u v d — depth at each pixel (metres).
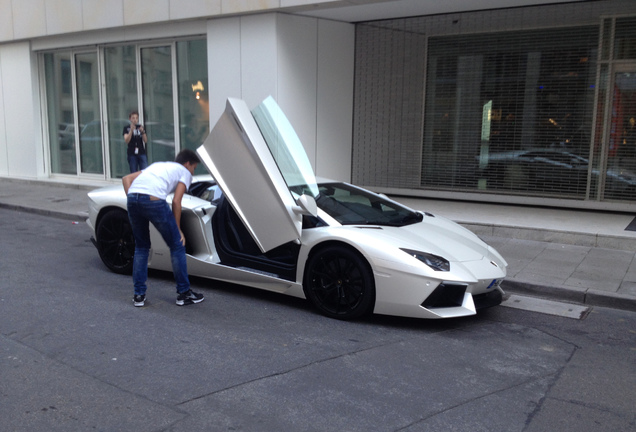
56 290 5.70
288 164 5.23
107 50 13.18
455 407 3.48
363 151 11.60
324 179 6.15
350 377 3.86
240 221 5.74
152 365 3.98
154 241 5.93
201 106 11.84
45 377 3.77
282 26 9.88
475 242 5.49
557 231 7.90
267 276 5.33
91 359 4.06
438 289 4.61
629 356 4.39
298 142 5.50
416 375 3.92
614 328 5.03
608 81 9.54
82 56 13.65
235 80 10.45
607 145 9.70
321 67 10.66
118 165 13.61
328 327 4.81
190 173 5.25
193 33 11.17
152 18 11.29
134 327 4.71
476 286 4.79
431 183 11.31
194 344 4.38
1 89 14.85
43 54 14.28
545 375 3.99
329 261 5.02
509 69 10.35
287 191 5.03
